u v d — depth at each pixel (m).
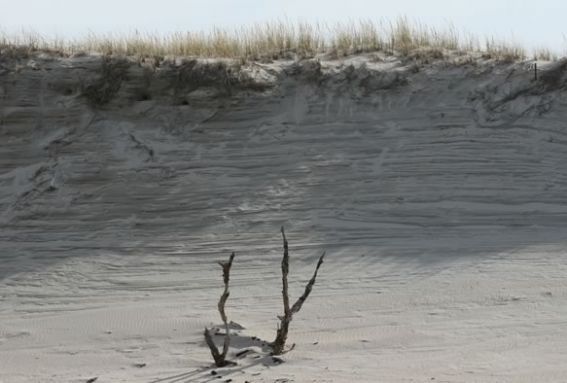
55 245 11.32
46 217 11.91
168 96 13.65
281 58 14.60
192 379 7.27
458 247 10.48
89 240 11.38
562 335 7.90
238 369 7.43
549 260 9.86
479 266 9.84
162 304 9.59
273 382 6.98
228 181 12.30
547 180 11.91
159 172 12.57
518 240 10.55
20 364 8.29
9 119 13.36
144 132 13.27
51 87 13.67
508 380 6.84
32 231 11.67
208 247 11.01
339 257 10.45
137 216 11.78
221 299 7.73
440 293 9.19
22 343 8.88
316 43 15.14
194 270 10.49
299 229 11.21
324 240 10.91
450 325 8.33
